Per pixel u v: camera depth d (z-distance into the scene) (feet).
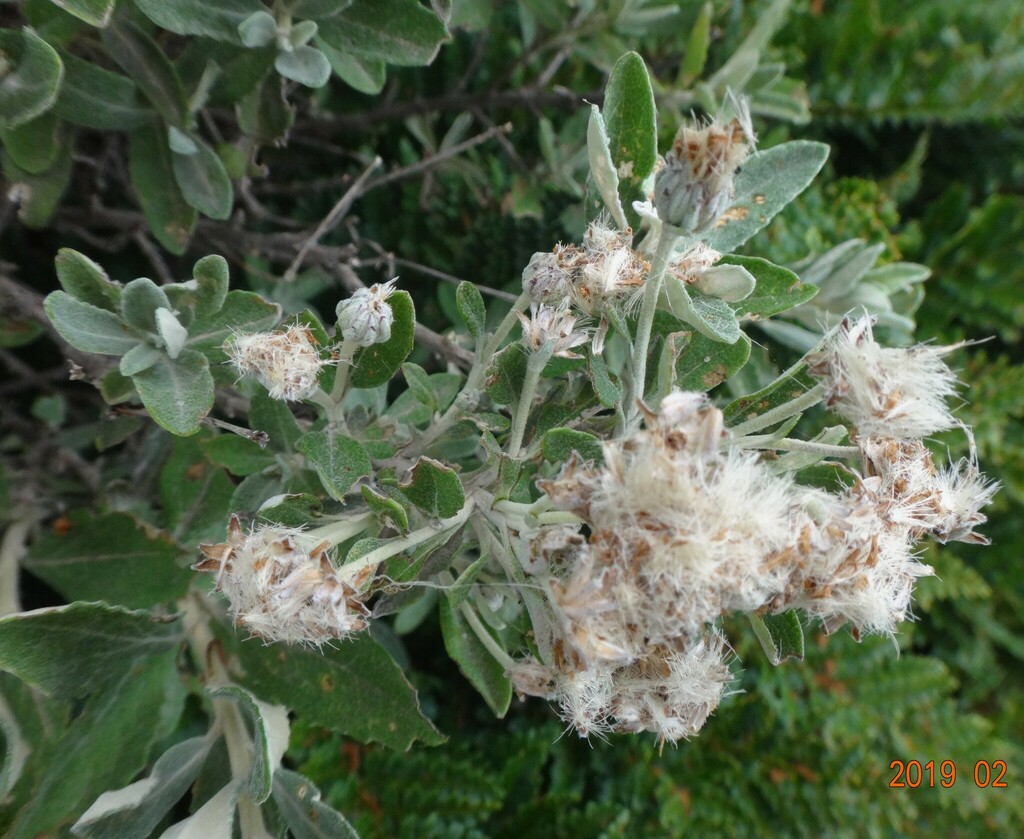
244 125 0.48
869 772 0.84
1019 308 0.92
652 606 0.28
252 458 0.42
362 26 0.45
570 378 0.39
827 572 0.30
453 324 0.68
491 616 0.41
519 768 0.74
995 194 0.97
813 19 0.84
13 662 0.38
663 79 0.76
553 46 0.68
